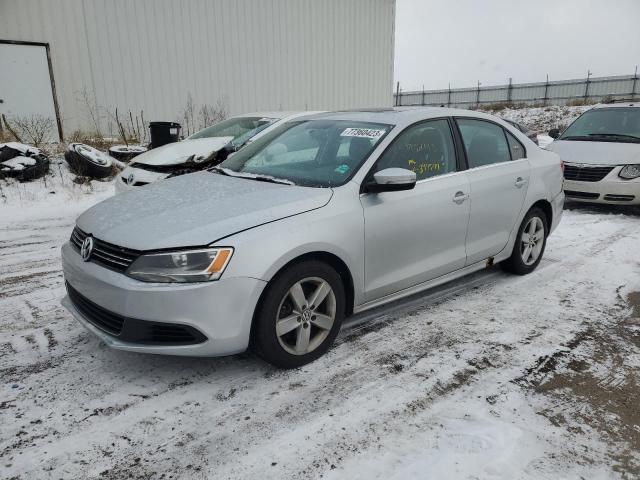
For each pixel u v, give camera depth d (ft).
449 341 11.37
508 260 15.48
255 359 10.53
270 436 8.13
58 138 40.22
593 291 14.49
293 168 12.04
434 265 12.54
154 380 9.71
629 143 25.57
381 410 8.82
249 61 49.01
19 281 15.24
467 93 124.88
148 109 43.96
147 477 7.25
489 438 8.04
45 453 7.69
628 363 10.51
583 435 8.20
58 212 25.11
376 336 11.57
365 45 58.08
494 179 13.85
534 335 11.71
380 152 11.44
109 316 9.37
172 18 43.73
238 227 9.16
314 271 9.91
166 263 8.71
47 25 38.40
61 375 9.86
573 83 113.91
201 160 23.07
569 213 25.04
